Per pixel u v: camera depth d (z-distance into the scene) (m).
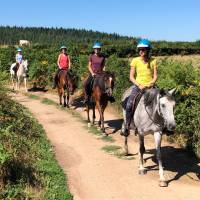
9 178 8.23
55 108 18.91
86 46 31.27
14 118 12.69
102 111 13.59
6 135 10.44
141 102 8.92
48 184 8.62
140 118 8.85
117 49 38.12
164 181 8.73
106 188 8.79
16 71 26.19
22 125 12.52
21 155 9.86
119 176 9.48
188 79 11.57
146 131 8.80
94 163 10.49
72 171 9.91
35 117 16.52
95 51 13.99
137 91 9.22
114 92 17.45
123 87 16.89
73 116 16.84
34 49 32.12
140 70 9.12
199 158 10.57
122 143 12.34
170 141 12.16
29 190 7.98
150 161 10.45
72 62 24.52
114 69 17.86
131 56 39.16
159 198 8.15
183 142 11.61
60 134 13.68
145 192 8.48
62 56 19.62
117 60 18.41
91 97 13.98
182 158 10.65
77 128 14.55
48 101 20.91
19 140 10.97
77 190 8.70
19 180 8.25
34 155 10.50
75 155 11.23
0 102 13.33
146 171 9.69
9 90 14.12
